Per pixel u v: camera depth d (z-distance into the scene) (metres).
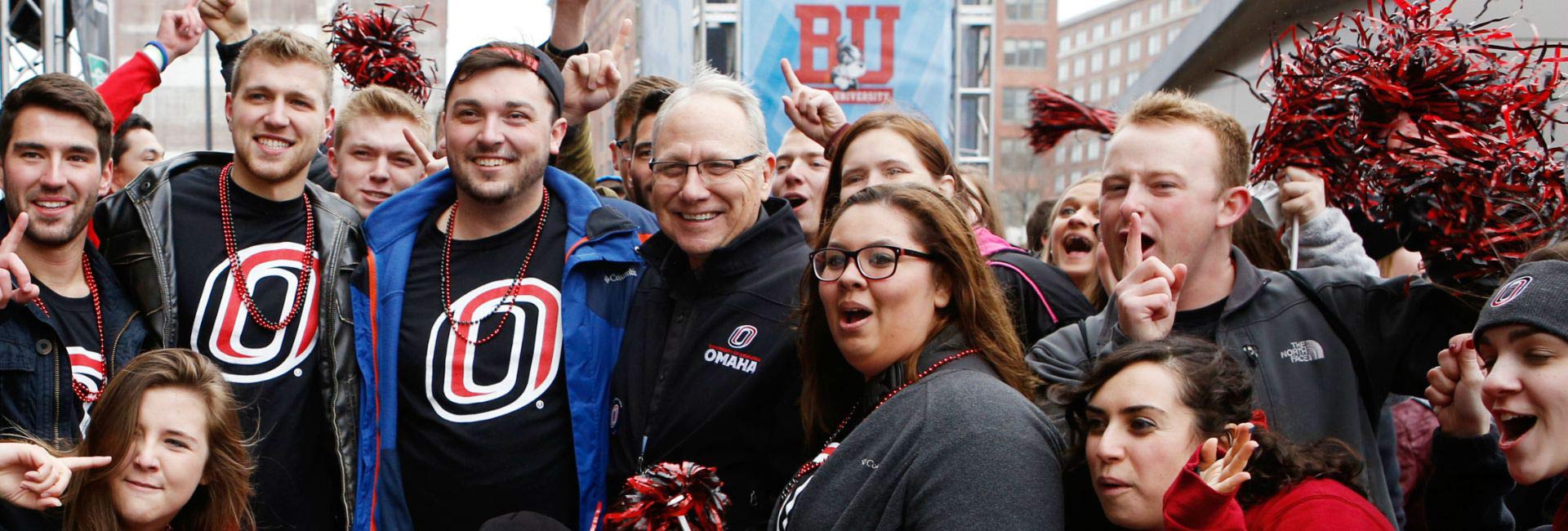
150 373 2.75
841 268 2.24
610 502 3.04
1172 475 2.04
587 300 3.19
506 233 3.27
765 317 2.80
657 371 2.96
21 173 2.91
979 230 3.38
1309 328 2.51
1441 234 2.33
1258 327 2.51
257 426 3.14
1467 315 2.41
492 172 3.15
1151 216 2.48
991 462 1.97
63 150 2.93
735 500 2.76
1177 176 2.47
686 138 2.89
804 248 2.96
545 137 3.22
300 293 3.27
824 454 2.30
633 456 2.93
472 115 3.15
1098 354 2.38
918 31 6.86
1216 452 1.92
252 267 3.26
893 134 3.12
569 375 3.10
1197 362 2.11
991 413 2.02
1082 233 4.25
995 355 2.21
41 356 2.91
